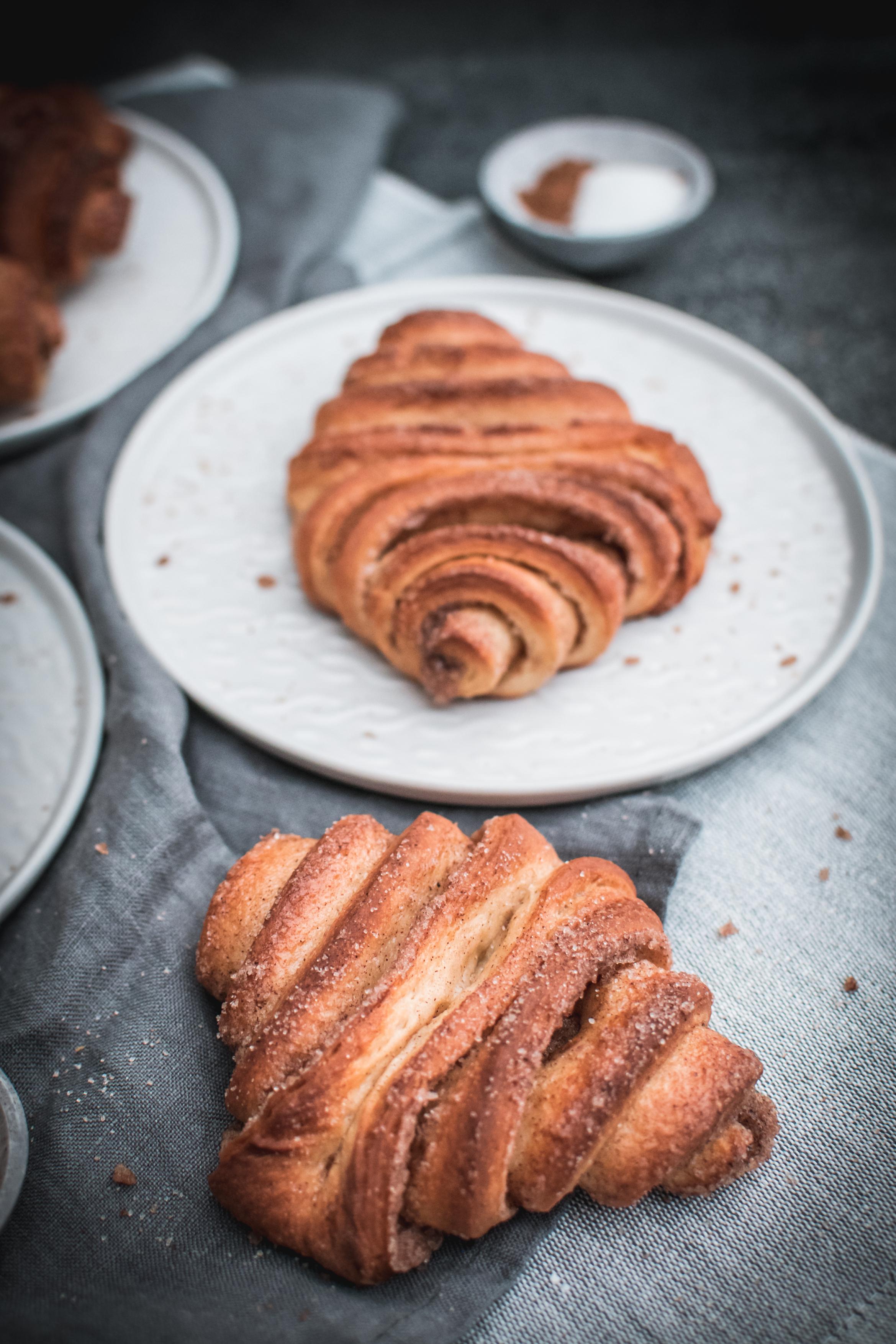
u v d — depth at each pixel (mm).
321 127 606
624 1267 354
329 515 441
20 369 492
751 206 629
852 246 609
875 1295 350
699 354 521
